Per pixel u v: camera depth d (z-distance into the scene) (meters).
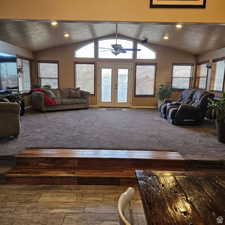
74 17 3.17
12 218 2.20
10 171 2.97
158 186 1.37
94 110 7.82
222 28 5.08
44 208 2.38
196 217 1.05
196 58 8.57
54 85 8.69
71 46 8.48
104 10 3.16
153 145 3.74
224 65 6.44
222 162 3.10
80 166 3.13
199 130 4.94
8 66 6.24
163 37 7.24
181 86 8.81
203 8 3.12
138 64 8.66
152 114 7.10
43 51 8.42
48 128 4.85
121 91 8.86
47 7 3.14
